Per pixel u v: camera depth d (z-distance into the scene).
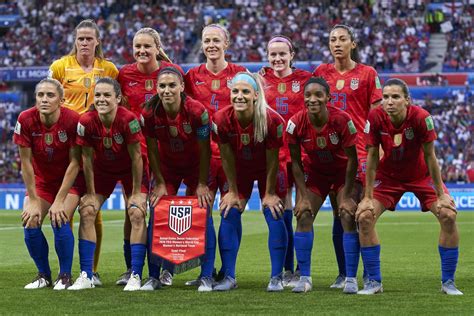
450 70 50.66
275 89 12.68
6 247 18.56
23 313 8.73
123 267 14.20
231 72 12.48
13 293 10.33
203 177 11.02
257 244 19.34
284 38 12.56
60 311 8.86
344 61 12.26
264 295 10.23
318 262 15.20
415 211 36.59
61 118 10.80
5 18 55.72
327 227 25.89
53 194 11.20
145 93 12.18
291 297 10.02
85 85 12.46
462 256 16.14
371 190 10.39
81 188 11.16
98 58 12.62
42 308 9.06
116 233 23.16
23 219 10.87
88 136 10.77
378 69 50.97
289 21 53.41
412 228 25.47
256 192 37.88
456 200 38.44
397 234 22.97
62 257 10.86
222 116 10.65
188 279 12.52
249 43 52.28
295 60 51.12
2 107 51.12
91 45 12.37
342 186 10.88
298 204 10.73
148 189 11.49
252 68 50.06
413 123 10.19
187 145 11.00
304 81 12.65
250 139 10.65
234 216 10.94
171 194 11.47
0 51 53.66
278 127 10.59
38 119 10.81
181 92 10.75
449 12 53.22
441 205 10.30
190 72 12.62
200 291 10.62
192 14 54.84
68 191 10.82
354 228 10.56
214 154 11.58
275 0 55.25
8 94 51.31
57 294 10.23
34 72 48.88
